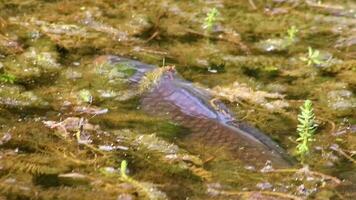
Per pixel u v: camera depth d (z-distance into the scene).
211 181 6.58
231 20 10.43
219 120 7.38
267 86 8.53
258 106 8.00
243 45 9.63
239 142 7.04
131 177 6.57
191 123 7.38
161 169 6.73
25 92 7.94
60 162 6.73
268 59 9.28
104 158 6.83
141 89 7.94
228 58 9.20
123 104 7.80
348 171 6.88
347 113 7.98
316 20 10.64
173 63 8.88
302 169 6.82
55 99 7.85
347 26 10.48
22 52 8.88
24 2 10.38
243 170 6.76
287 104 8.10
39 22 9.76
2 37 9.23
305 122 6.98
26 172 6.54
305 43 9.86
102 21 9.97
